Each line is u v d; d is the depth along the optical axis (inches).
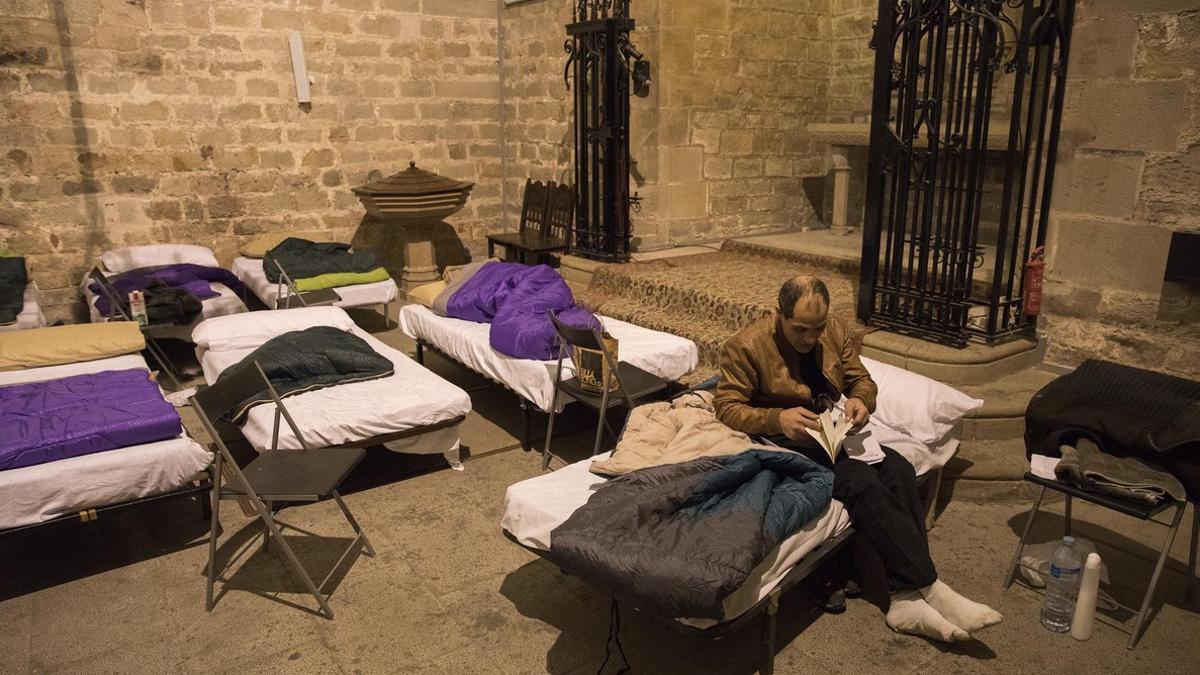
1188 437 109.5
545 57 331.9
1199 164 156.4
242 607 122.9
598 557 93.7
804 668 107.7
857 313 195.9
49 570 134.2
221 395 125.0
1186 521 144.4
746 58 300.5
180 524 149.4
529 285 202.2
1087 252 176.2
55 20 265.7
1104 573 124.2
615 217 276.8
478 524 148.3
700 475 104.8
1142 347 170.4
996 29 158.1
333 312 210.5
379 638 115.0
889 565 113.6
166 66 287.7
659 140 286.8
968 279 173.6
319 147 325.1
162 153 292.5
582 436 190.2
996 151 262.7
